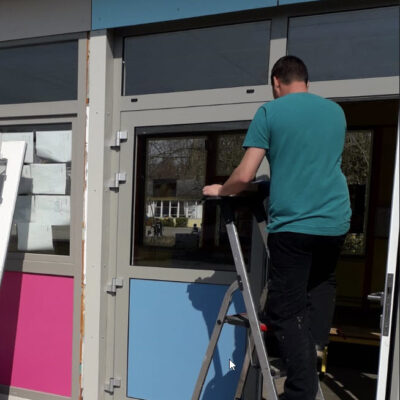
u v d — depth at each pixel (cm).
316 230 135
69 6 235
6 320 257
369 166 438
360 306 442
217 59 220
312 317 156
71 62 245
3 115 258
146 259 233
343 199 141
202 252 223
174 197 229
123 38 236
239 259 144
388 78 186
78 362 238
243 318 159
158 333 229
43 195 252
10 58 258
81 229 237
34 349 251
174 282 226
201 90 220
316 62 201
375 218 437
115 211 236
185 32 226
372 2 190
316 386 135
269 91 206
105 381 238
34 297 251
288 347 134
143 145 233
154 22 219
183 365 224
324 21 199
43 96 252
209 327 219
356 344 358
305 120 138
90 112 233
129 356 235
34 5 243
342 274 450
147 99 230
